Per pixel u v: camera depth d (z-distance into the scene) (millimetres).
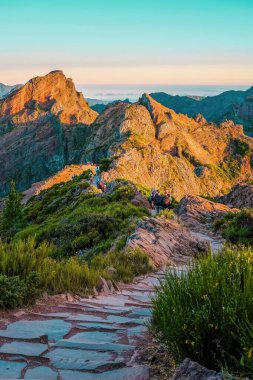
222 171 193625
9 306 6988
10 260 8695
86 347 5227
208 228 24859
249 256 5812
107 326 6254
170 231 18906
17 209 47594
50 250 10680
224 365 4109
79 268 10211
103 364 4621
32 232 31219
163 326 5141
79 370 4496
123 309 7684
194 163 183125
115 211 26703
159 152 144875
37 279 8148
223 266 5418
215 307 4547
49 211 45906
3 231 45875
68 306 7566
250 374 3676
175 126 195000
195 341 4234
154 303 6055
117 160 96312
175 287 5555
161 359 4727
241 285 5117
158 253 15453
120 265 13023
